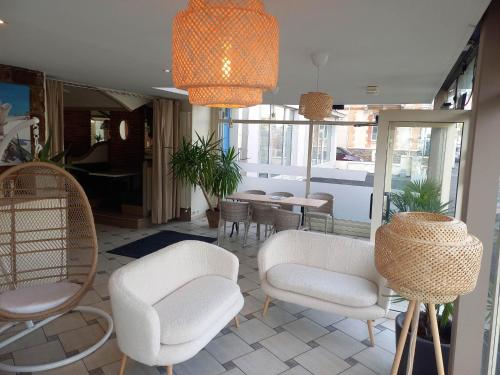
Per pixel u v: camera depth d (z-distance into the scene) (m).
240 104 1.96
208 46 1.50
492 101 2.10
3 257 3.00
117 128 7.83
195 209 7.62
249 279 4.47
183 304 2.72
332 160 7.47
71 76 4.93
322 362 2.85
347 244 3.46
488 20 2.06
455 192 3.67
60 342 3.02
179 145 7.31
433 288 1.52
